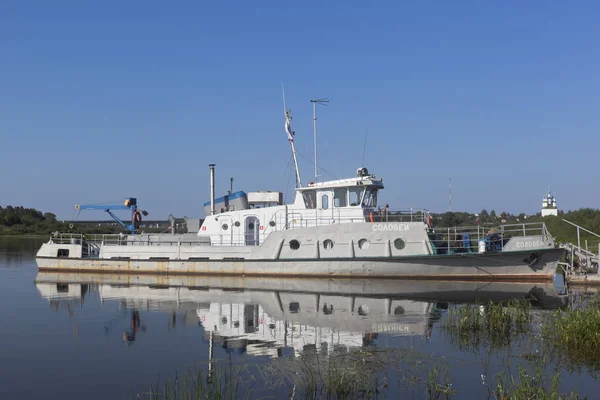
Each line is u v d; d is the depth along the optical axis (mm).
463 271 26438
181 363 11953
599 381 10320
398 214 28188
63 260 32875
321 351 12719
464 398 9570
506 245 26125
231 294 23047
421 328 15281
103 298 22125
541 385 10086
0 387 10438
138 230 35156
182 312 18484
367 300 20875
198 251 30500
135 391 10156
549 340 13336
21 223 102562
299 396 9672
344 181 29281
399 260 26797
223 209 32656
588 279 25922
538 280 25766
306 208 30047
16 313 18547
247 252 29547
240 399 9508
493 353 12359
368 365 11461
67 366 11859
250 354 12586
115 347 13508
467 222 38500
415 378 10617
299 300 21047
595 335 12742
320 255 28109
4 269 36281
